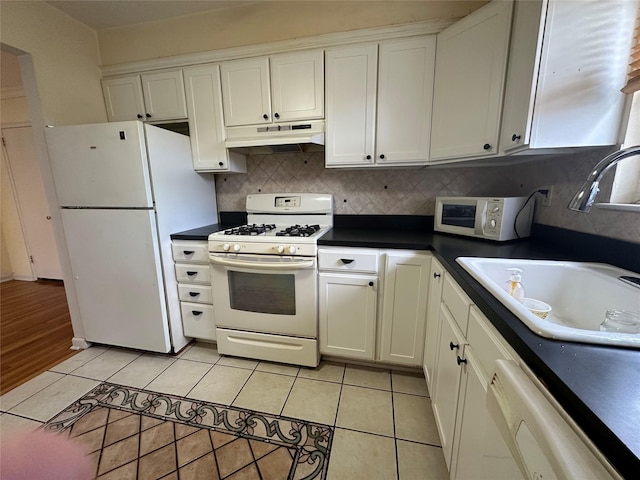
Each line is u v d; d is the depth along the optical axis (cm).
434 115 159
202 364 183
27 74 170
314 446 124
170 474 113
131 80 200
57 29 179
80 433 131
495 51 124
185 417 140
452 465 98
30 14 165
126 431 132
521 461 42
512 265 108
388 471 114
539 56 99
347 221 213
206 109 191
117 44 207
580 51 97
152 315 182
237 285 176
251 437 129
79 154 167
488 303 71
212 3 184
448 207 176
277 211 212
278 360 178
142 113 203
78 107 193
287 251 160
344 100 171
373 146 172
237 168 209
